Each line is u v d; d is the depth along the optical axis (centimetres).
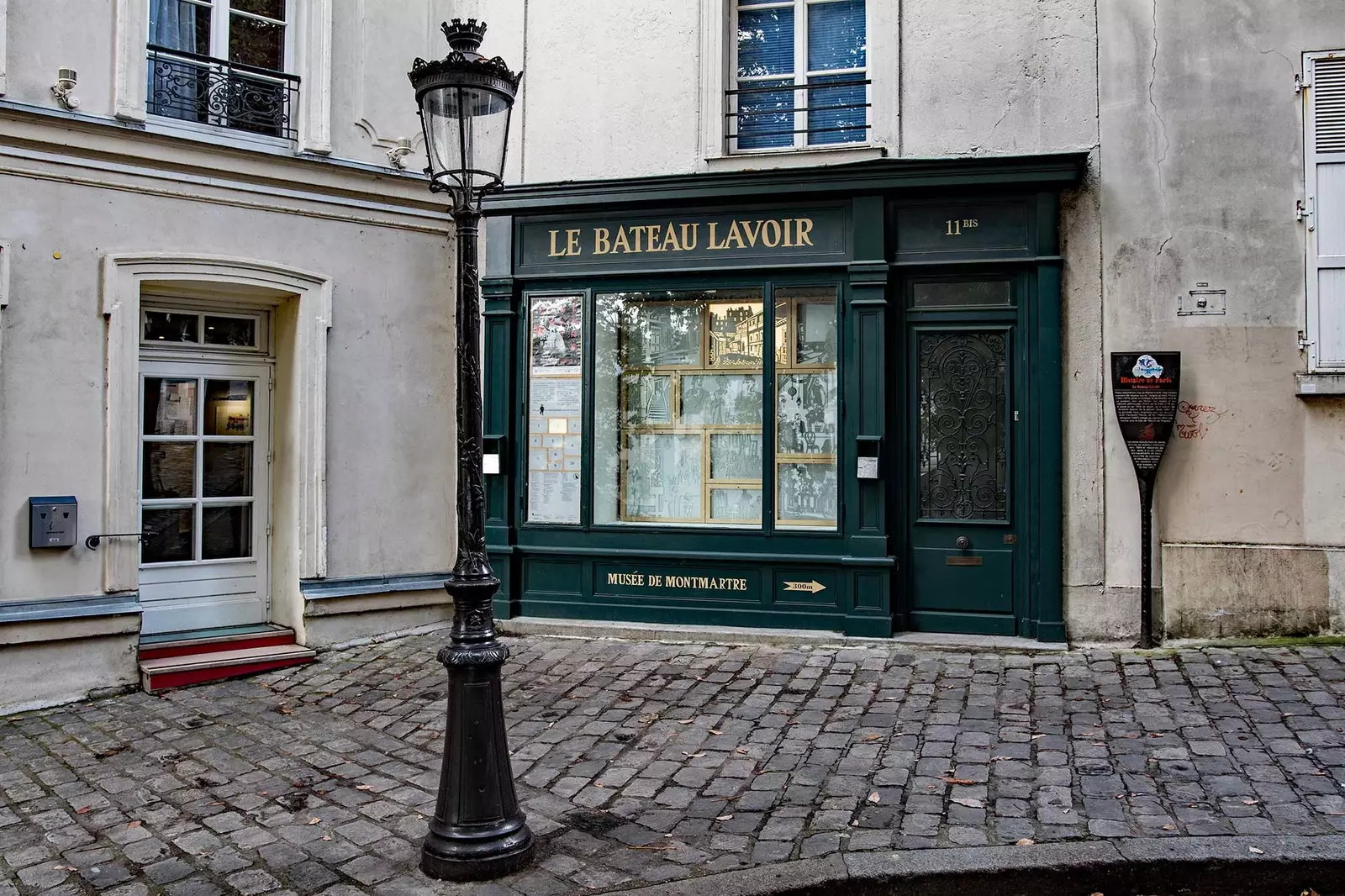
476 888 392
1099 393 702
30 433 655
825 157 752
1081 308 707
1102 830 412
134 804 486
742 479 775
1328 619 667
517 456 810
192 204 718
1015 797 451
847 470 735
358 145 794
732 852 413
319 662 738
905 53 745
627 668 684
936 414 731
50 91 661
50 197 663
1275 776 455
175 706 649
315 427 768
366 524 793
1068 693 592
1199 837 399
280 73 756
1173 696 573
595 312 801
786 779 486
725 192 749
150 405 738
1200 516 690
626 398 798
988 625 720
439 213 832
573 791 483
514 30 823
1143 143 701
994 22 728
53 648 658
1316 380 669
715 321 780
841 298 743
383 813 468
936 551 731
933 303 732
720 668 677
